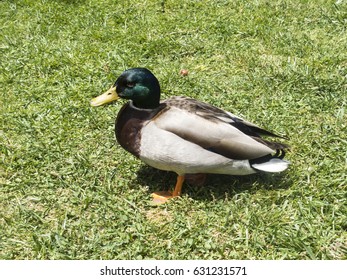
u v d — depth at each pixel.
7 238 1.54
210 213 1.58
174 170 1.58
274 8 2.46
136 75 1.57
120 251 1.51
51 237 1.53
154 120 1.56
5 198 1.64
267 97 1.97
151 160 1.58
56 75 2.07
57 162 1.73
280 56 2.18
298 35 2.30
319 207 1.59
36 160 1.74
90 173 1.69
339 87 2.01
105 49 2.20
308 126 1.86
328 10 2.43
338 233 1.54
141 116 1.58
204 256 1.50
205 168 1.56
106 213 1.59
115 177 1.69
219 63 2.16
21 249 1.52
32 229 1.56
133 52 2.19
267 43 2.24
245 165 1.55
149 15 2.43
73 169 1.71
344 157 1.72
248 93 2.00
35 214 1.58
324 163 1.71
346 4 2.46
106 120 1.87
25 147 1.78
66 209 1.61
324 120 1.88
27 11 2.45
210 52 2.21
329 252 1.50
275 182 1.66
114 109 1.91
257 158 1.56
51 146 1.79
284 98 1.96
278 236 1.52
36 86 2.03
